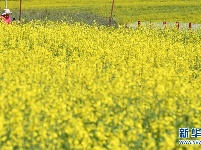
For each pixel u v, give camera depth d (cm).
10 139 2670
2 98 3042
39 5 13675
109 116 2925
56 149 2598
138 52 5056
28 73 3756
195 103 3127
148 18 11012
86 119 2906
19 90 3300
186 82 3738
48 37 5881
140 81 3681
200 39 6931
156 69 3909
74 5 13500
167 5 12675
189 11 11725
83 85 3556
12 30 6088
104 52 4972
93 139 2662
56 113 2858
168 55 4944
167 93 3300
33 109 2875
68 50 5434
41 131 2630
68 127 2675
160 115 2989
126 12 12000
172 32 7156
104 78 3612
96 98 3191
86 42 5478
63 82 3628
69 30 6481
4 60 4309
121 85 3316
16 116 2761
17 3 14312
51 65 4306
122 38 6106
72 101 3153
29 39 5906
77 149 2581
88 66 4181
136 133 2692
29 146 2595
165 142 2523
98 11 12256
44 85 3494
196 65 4844
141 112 2984
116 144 2503
